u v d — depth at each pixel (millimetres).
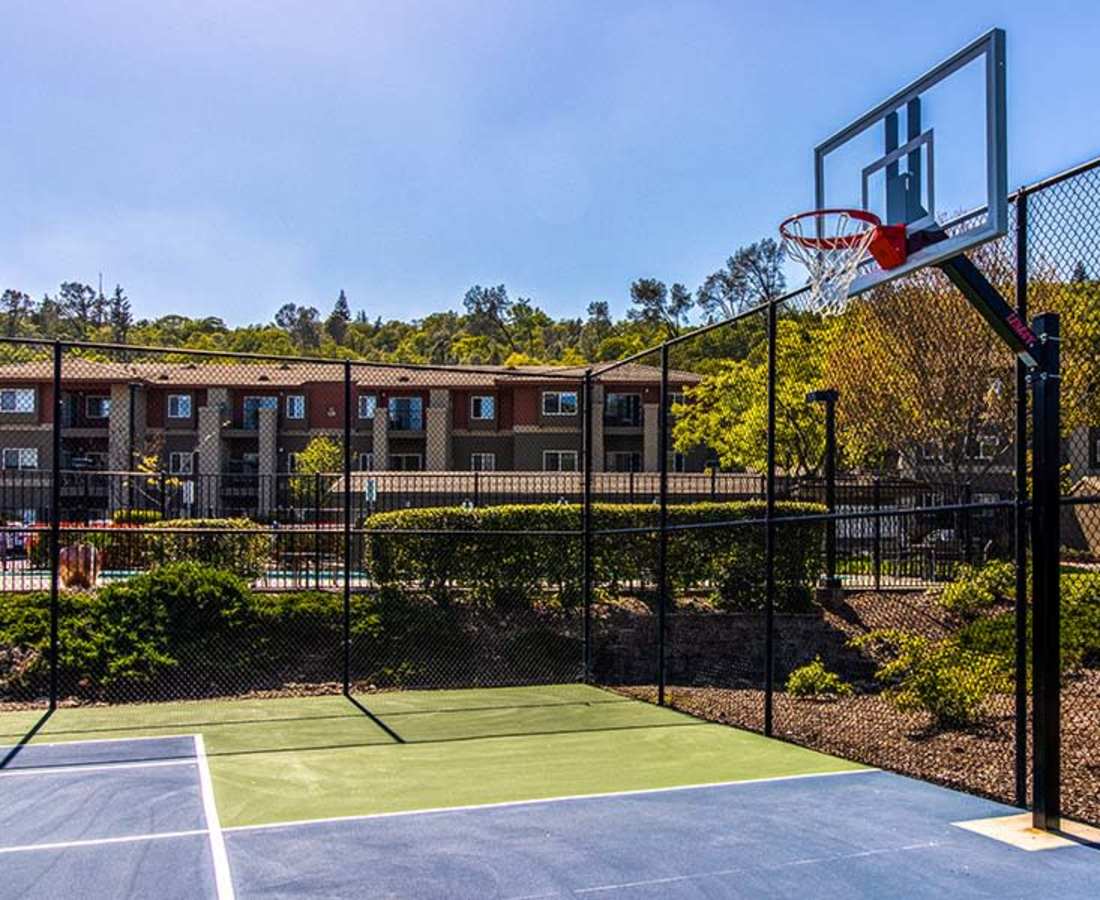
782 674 14336
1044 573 5758
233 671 12023
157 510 22906
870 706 10438
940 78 6301
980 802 6547
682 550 15031
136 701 11297
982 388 15844
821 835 5773
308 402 40625
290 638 12609
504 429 41688
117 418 37906
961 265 6051
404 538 13844
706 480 26797
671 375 40188
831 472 15555
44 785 7180
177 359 48531
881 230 6758
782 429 25109
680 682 14297
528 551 14391
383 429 41094
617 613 14570
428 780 7355
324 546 17484
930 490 17781
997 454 15992
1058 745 5793
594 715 10359
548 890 4859
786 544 14953
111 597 12039
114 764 7922
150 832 5953
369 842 5703
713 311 73375
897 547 16656
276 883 4996
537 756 8258
